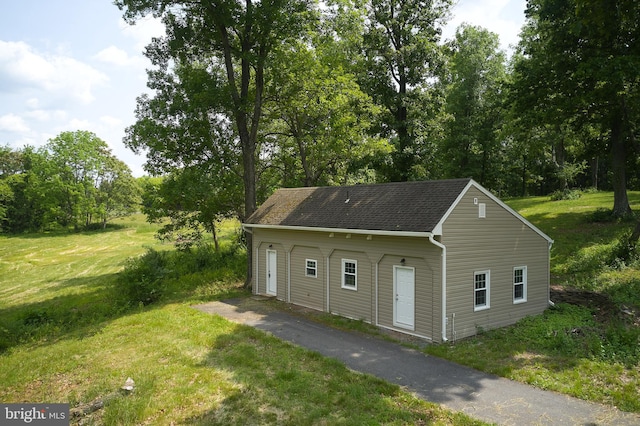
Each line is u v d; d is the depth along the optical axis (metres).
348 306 15.84
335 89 24.44
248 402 8.65
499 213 14.47
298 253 18.44
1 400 9.58
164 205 26.75
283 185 30.03
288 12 19.58
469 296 13.41
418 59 29.34
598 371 9.86
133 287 19.98
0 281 32.50
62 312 19.23
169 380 9.94
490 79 37.59
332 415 8.04
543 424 7.62
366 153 26.86
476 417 7.91
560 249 23.55
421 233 12.53
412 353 11.73
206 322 15.19
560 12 23.16
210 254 29.34
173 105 20.89
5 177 75.75
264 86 23.92
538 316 14.99
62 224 68.75
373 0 29.61
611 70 20.17
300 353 11.57
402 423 7.67
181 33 20.42
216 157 22.64
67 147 66.69
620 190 26.73
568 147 43.09
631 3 15.48
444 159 38.88
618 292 16.83
